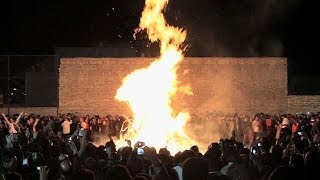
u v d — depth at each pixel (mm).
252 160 11531
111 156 12750
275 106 34188
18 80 33875
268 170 9555
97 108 33812
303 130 22688
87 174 8117
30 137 23203
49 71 34062
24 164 12328
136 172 10891
